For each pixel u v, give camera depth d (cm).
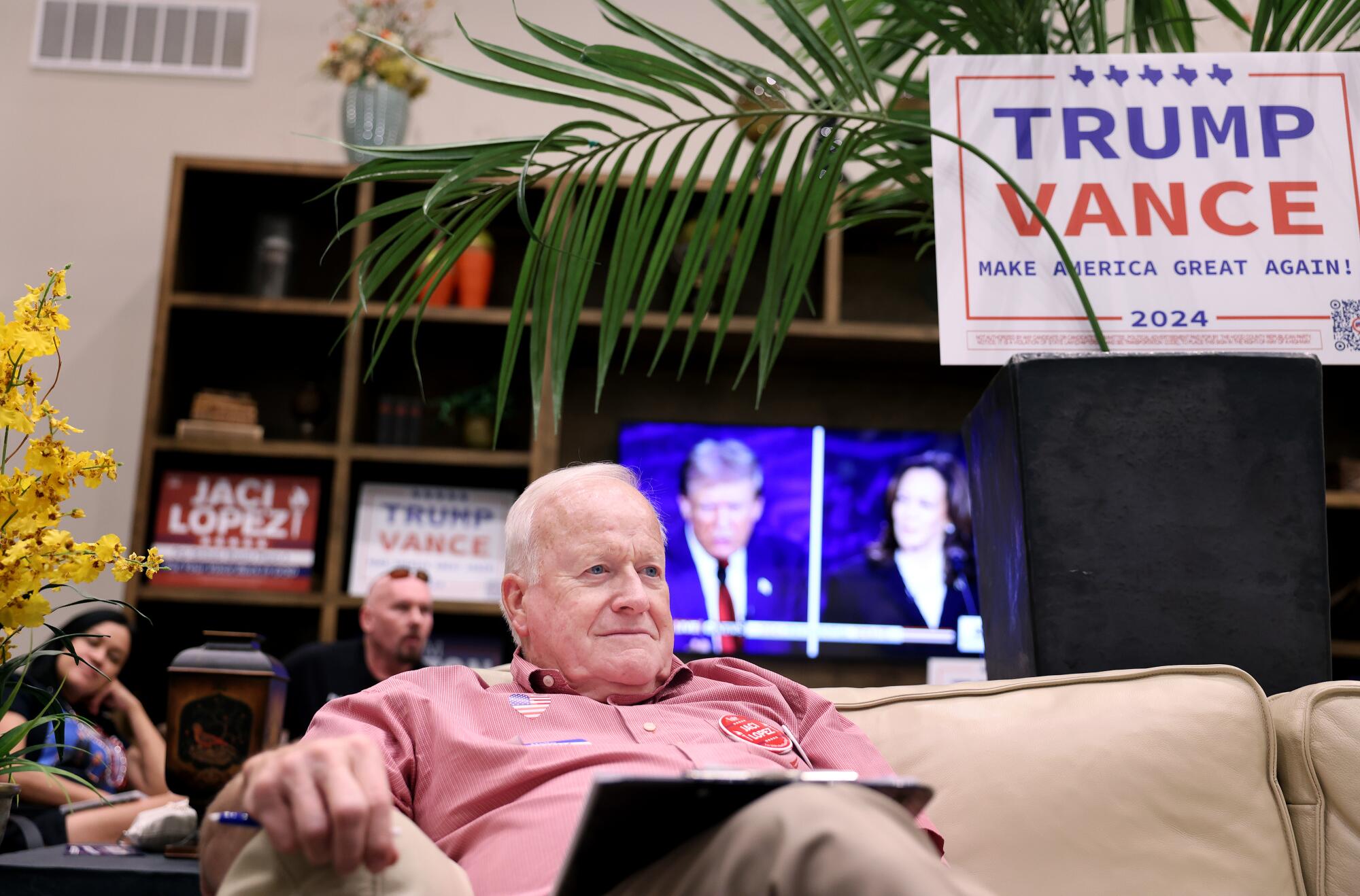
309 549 363
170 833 163
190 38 411
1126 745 128
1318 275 159
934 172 162
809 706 138
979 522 169
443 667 134
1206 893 121
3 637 135
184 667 163
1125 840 123
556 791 115
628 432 384
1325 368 388
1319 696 129
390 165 157
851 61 161
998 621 161
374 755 80
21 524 132
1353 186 162
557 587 139
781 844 72
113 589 351
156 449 355
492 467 370
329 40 413
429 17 405
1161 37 191
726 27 406
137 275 396
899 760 131
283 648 372
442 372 397
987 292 159
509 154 154
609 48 151
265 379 394
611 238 399
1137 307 159
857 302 397
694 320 164
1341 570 379
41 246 396
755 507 379
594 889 86
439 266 162
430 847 85
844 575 376
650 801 76
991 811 125
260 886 77
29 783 238
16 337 133
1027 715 133
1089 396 148
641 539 142
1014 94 164
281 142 405
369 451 361
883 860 68
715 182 162
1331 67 165
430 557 368
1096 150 163
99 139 404
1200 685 132
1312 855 124
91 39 411
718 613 373
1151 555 146
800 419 399
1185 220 161
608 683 137
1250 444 148
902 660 373
